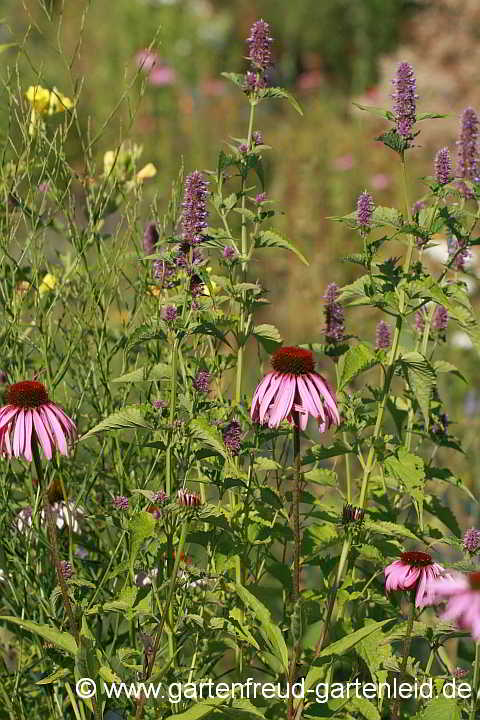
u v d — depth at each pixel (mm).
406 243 4934
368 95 18344
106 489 5613
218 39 23781
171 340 4582
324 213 13984
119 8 22484
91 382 5656
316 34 25562
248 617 4926
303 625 4742
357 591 4938
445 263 4934
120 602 4457
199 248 4879
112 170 5766
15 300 5516
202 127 17141
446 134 17062
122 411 4383
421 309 5582
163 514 4285
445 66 19219
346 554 4598
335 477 5094
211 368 5371
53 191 5906
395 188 15078
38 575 5043
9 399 4066
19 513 5316
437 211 4766
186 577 4488
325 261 12633
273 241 5125
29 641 5391
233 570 5207
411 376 4754
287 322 11711
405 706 5086
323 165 14875
